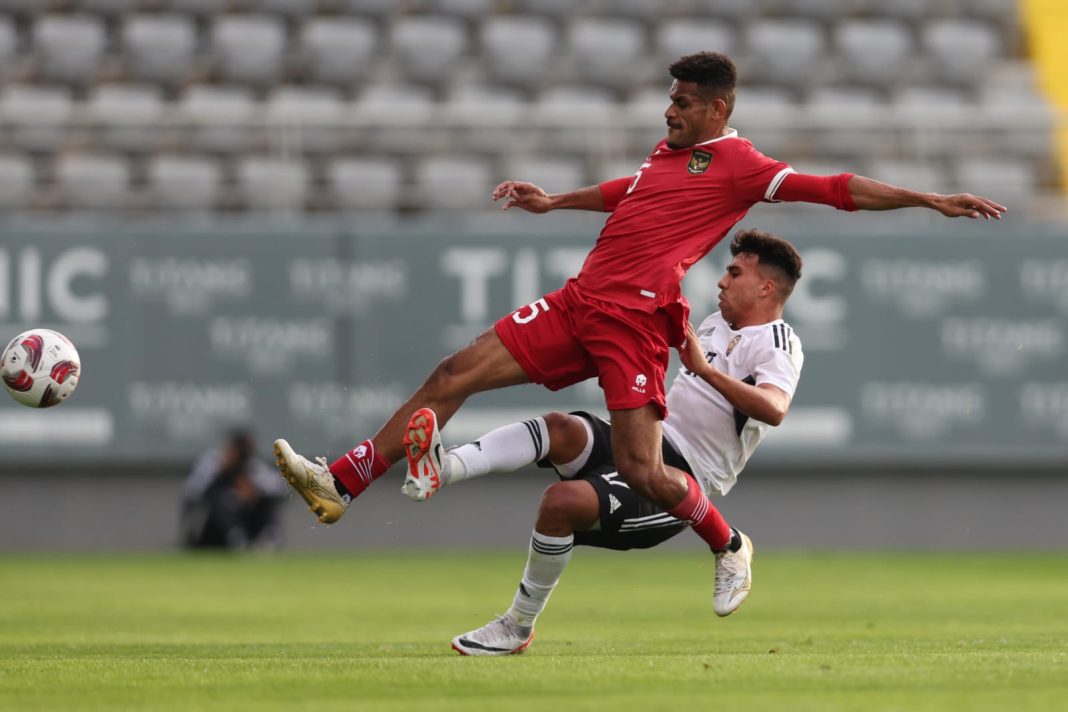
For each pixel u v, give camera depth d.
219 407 60.62
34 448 59.75
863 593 42.62
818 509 63.16
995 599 40.50
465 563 55.62
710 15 80.50
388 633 30.20
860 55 78.00
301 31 77.81
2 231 59.81
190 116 64.75
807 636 28.59
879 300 62.06
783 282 23.67
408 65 75.62
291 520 62.56
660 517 22.47
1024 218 69.31
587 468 22.84
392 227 61.25
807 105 75.50
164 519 61.50
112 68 74.00
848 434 61.84
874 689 17.19
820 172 70.12
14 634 29.73
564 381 22.45
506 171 69.94
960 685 17.52
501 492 63.00
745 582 23.20
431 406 22.09
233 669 19.70
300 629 31.34
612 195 24.02
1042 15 82.06
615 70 76.75
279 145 67.50
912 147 69.62
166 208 67.56
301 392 60.94
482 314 61.44
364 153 70.38
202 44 76.69
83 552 60.72
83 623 32.94
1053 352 62.50
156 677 18.80
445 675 18.64
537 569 22.27
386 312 61.25
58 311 60.03
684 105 22.06
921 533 63.34
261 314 60.81
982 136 69.56
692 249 21.81
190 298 60.59
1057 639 26.78
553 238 61.75
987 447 62.31
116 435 60.19
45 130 68.88
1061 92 78.62
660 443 21.95
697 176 21.94
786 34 78.06
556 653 22.92
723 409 23.23
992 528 63.47
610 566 56.31
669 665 19.75
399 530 62.53
